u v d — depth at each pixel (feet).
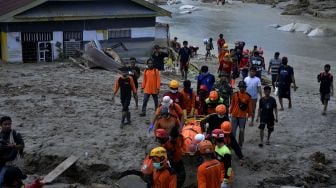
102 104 67.05
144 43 110.63
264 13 225.15
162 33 115.14
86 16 102.89
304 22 198.80
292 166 49.80
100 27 105.81
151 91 61.05
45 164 48.65
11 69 92.53
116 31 107.65
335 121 64.54
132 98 71.46
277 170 48.75
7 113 61.67
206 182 33.06
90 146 51.16
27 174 46.62
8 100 67.67
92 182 46.09
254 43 156.46
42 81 81.56
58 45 102.89
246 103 50.80
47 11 101.09
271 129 53.88
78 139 53.21
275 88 78.59
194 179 44.83
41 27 100.73
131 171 46.47
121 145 51.88
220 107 44.88
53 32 101.96
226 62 73.51
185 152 43.06
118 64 95.20
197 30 179.01
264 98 53.21
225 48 89.45
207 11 231.91
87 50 94.89
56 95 71.92
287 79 67.72
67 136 54.03
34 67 94.99
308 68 119.24
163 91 77.00
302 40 163.73
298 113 67.67
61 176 46.52
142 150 50.78
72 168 47.24
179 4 260.21
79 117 60.90
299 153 52.85
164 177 32.60
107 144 51.96
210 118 45.19
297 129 60.59
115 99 71.10
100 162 47.42
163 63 95.40
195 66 102.42
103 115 62.03
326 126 62.34
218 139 37.55
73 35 104.17
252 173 47.80
